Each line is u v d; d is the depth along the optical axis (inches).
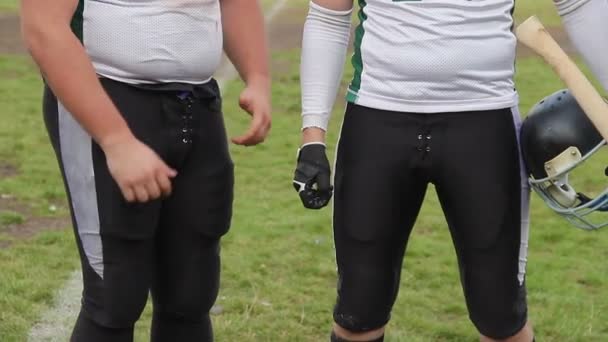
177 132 98.7
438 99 103.3
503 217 105.6
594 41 106.7
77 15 95.7
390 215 106.9
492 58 103.5
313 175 108.3
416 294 179.6
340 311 111.1
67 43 91.2
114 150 92.0
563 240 219.5
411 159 104.8
